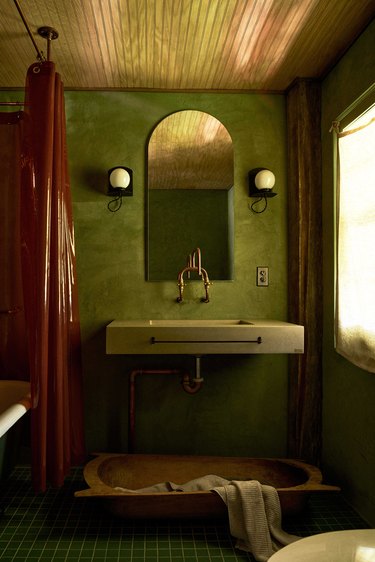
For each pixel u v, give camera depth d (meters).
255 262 2.60
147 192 2.57
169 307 2.57
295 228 2.52
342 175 2.11
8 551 1.70
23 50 2.15
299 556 0.95
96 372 2.55
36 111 1.91
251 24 1.94
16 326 2.43
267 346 2.13
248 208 2.59
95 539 1.79
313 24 1.95
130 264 2.57
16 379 2.43
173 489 2.01
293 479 2.19
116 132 2.57
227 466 2.27
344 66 2.18
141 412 2.56
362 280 1.93
